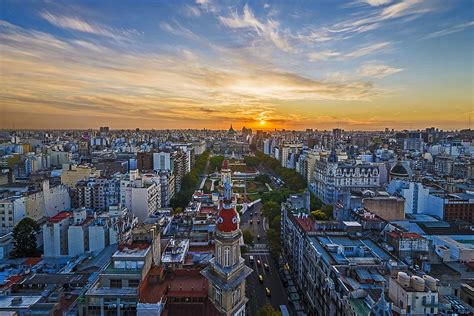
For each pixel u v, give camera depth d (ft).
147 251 375.66
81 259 565.94
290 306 509.35
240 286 353.51
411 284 329.11
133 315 342.03
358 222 571.69
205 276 352.49
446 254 512.22
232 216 351.05
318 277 452.76
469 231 648.79
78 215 634.02
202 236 544.62
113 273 355.56
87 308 344.69
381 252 460.14
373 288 365.61
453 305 356.59
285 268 631.56
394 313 325.21
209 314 332.80
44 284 447.83
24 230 637.30
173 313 332.80
